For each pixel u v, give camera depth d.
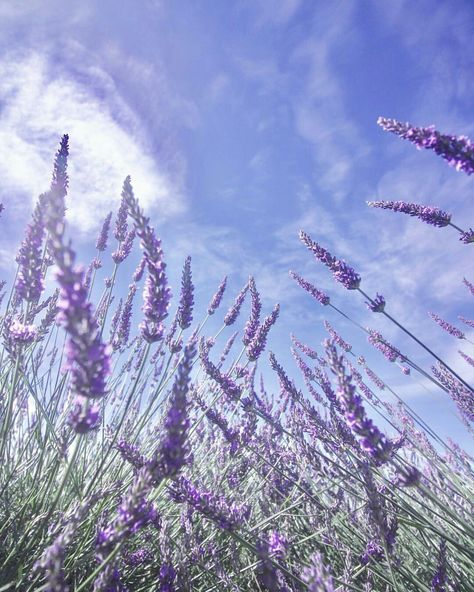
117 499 0.34
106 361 0.16
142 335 0.27
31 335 0.28
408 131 0.22
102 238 0.59
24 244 0.26
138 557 0.34
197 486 0.39
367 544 0.33
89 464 0.44
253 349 0.42
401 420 0.56
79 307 0.15
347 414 0.24
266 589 0.33
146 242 0.25
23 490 0.38
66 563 0.28
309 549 0.39
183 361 0.20
